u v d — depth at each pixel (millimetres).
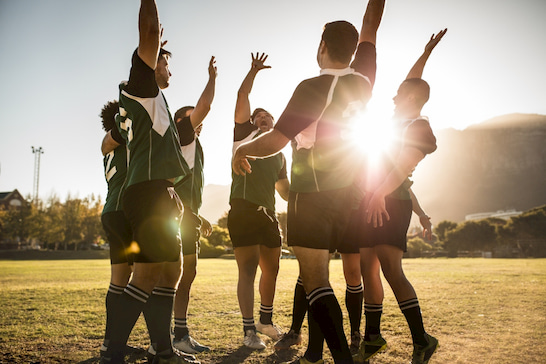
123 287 2994
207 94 3467
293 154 2424
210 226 4062
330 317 2125
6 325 4090
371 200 2658
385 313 4477
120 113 2664
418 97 2930
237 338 3586
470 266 15828
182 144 3496
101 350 2838
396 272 2803
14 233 60219
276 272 3857
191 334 3711
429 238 3445
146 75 2496
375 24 3047
